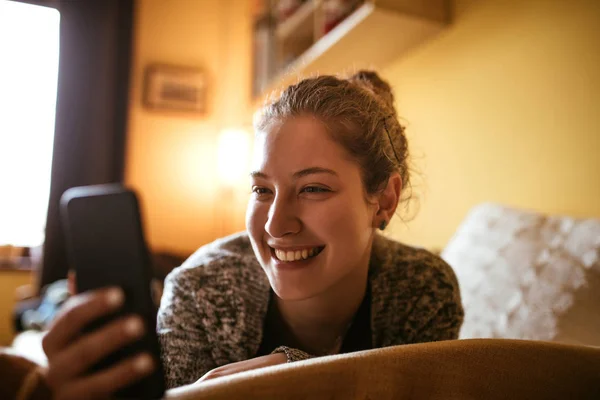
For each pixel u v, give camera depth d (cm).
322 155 78
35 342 185
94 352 44
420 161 207
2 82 321
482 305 127
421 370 59
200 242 377
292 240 79
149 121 373
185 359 87
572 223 125
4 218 316
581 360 66
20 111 324
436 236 198
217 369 70
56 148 320
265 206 82
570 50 146
